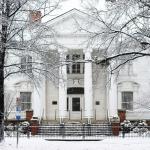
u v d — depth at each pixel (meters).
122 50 18.19
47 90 48.69
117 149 22.56
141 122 44.88
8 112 45.16
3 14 21.50
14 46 22.50
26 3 22.62
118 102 49.03
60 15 45.62
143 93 45.91
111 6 17.50
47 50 24.02
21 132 40.41
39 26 23.41
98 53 18.56
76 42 44.81
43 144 25.86
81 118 47.53
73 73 49.44
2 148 21.75
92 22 18.83
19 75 26.48
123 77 49.38
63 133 38.25
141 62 48.91
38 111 46.47
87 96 45.78
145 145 25.44
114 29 17.70
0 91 22.48
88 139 33.19
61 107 45.97
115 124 41.56
